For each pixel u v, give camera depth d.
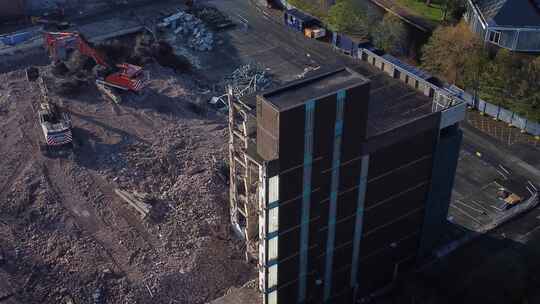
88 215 73.19
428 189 66.25
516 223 77.50
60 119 86.00
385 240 66.25
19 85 96.31
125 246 69.31
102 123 87.25
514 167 86.31
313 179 54.84
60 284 64.94
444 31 102.25
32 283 65.06
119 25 118.44
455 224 77.00
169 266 67.38
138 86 92.69
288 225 55.66
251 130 59.84
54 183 77.44
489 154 88.62
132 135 85.44
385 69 69.81
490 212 78.81
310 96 51.53
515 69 94.38
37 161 80.69
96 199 75.25
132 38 115.38
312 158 53.59
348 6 113.75
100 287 64.62
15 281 65.06
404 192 64.12
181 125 88.56
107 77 93.00
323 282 63.22
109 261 67.50
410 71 67.50
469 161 87.31
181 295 65.00
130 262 67.56
